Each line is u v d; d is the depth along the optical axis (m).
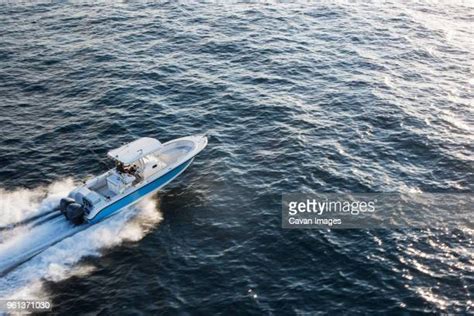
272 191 37.41
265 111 45.91
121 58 53.91
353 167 39.62
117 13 63.78
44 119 44.75
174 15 63.41
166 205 35.94
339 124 44.34
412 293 29.77
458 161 40.12
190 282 30.45
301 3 67.56
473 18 64.94
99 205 33.41
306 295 29.67
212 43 56.84
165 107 46.44
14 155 40.28
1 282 29.66
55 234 32.72
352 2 68.44
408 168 39.56
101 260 31.47
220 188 37.66
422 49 56.75
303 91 48.84
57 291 29.50
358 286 30.23
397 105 46.75
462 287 30.06
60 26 60.53
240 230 34.06
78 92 48.53
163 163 36.75
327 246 32.84
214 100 47.41
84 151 41.06
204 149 41.47
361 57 54.75
